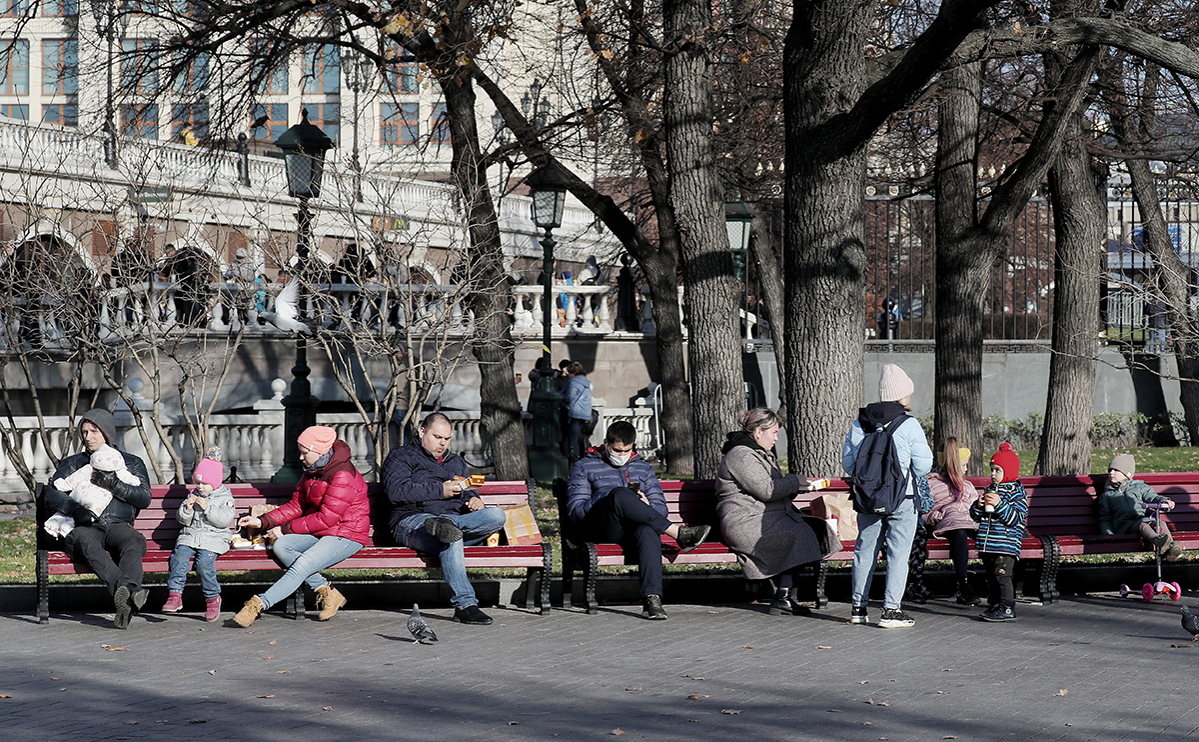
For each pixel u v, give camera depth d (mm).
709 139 14031
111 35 16672
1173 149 19234
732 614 9266
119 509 8742
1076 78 12914
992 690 6602
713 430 14148
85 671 7078
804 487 9406
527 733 5652
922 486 9078
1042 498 10570
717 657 7559
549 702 6305
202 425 13852
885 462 8633
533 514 9633
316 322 14992
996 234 13992
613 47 16234
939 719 5941
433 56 15203
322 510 8836
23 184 15578
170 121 17484
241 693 6500
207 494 8828
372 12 15328
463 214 15062
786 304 11062
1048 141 13297
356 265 14328
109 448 8734
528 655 7609
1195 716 6004
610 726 5785
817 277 10797
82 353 13852
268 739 5531
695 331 14211
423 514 9039
